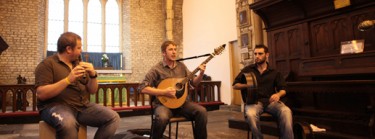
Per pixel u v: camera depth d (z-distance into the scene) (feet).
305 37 15.17
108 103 28.22
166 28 37.99
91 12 38.42
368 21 11.80
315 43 14.83
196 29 34.42
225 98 28.12
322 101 14.10
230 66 27.58
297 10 15.42
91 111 7.66
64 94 7.48
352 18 13.07
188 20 36.73
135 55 37.47
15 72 31.19
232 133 14.99
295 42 15.89
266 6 16.47
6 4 31.22
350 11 13.12
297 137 10.27
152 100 9.67
